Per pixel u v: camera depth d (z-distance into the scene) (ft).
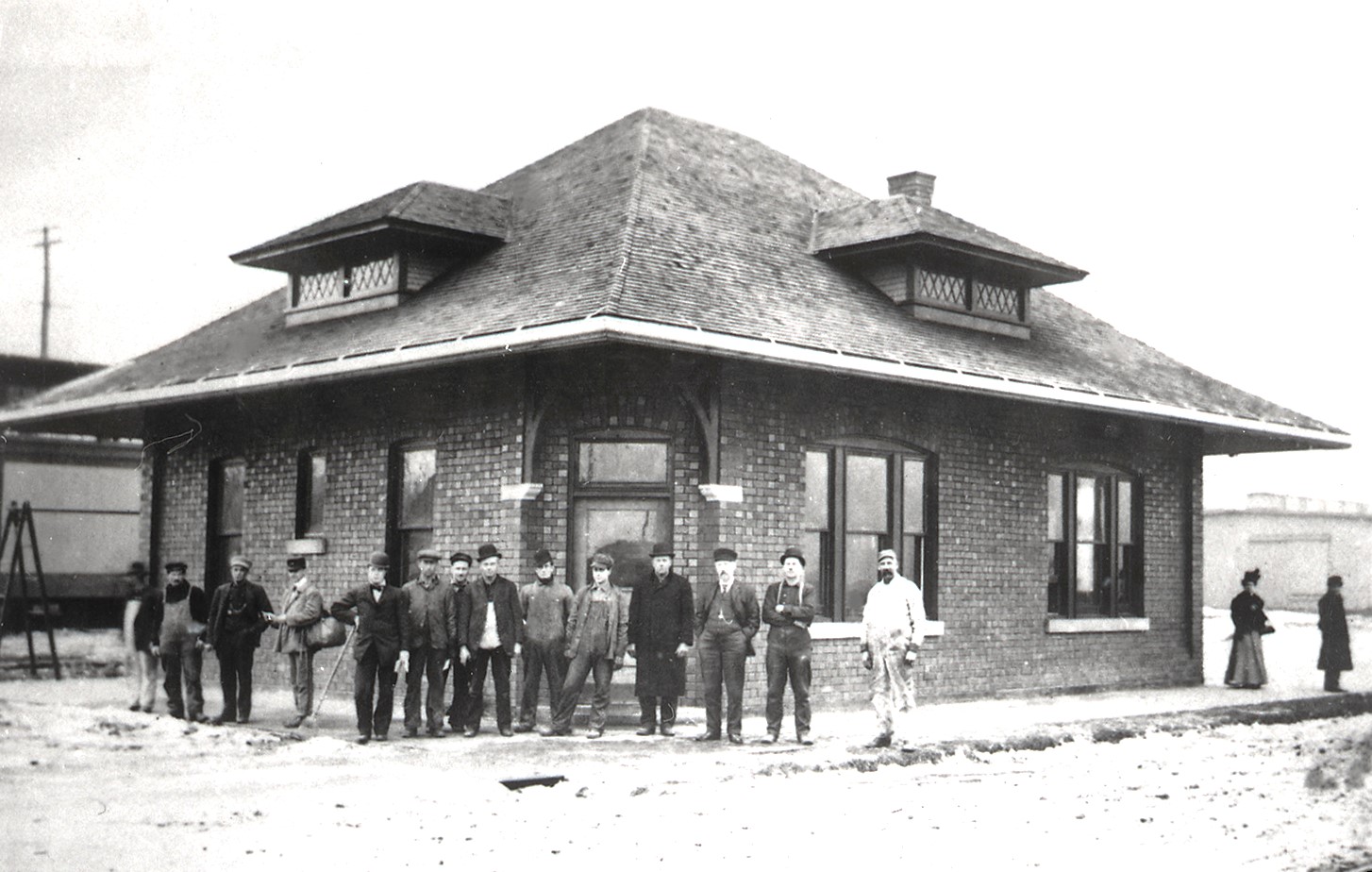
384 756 38.34
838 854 27.48
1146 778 37.96
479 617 43.75
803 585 42.80
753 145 68.28
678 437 48.21
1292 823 32.01
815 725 47.06
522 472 47.50
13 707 46.11
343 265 58.70
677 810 31.30
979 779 36.94
